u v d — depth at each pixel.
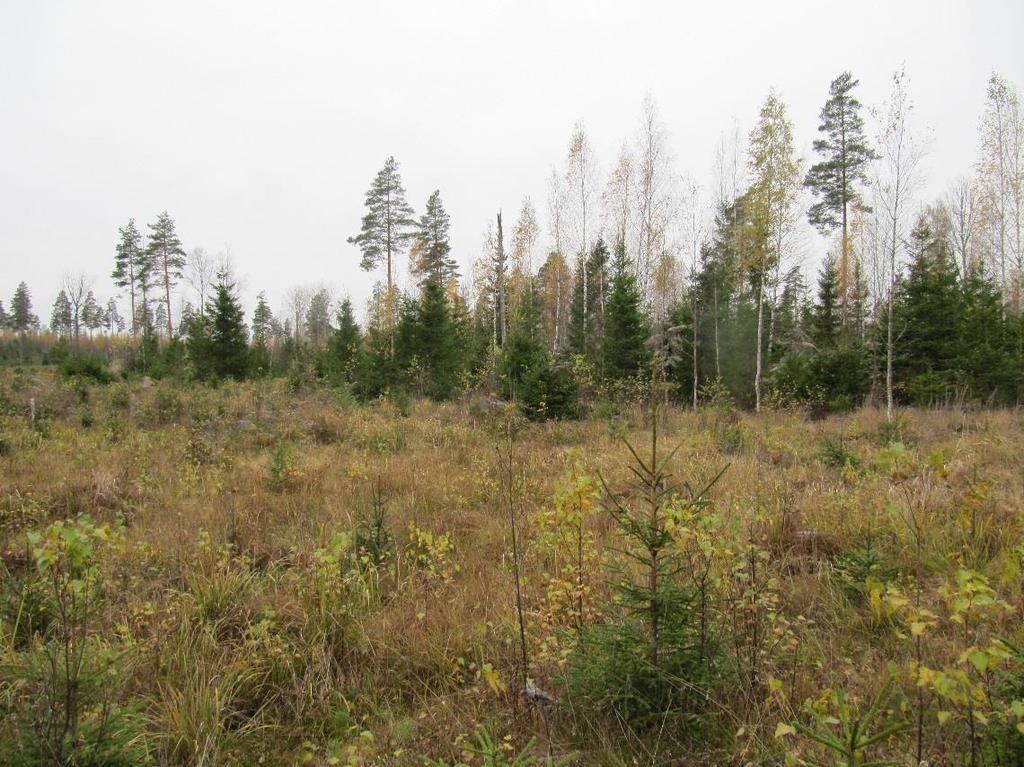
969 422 10.90
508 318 32.34
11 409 13.17
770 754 2.28
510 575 4.55
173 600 4.05
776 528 4.91
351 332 26.62
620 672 2.68
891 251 14.41
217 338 24.97
